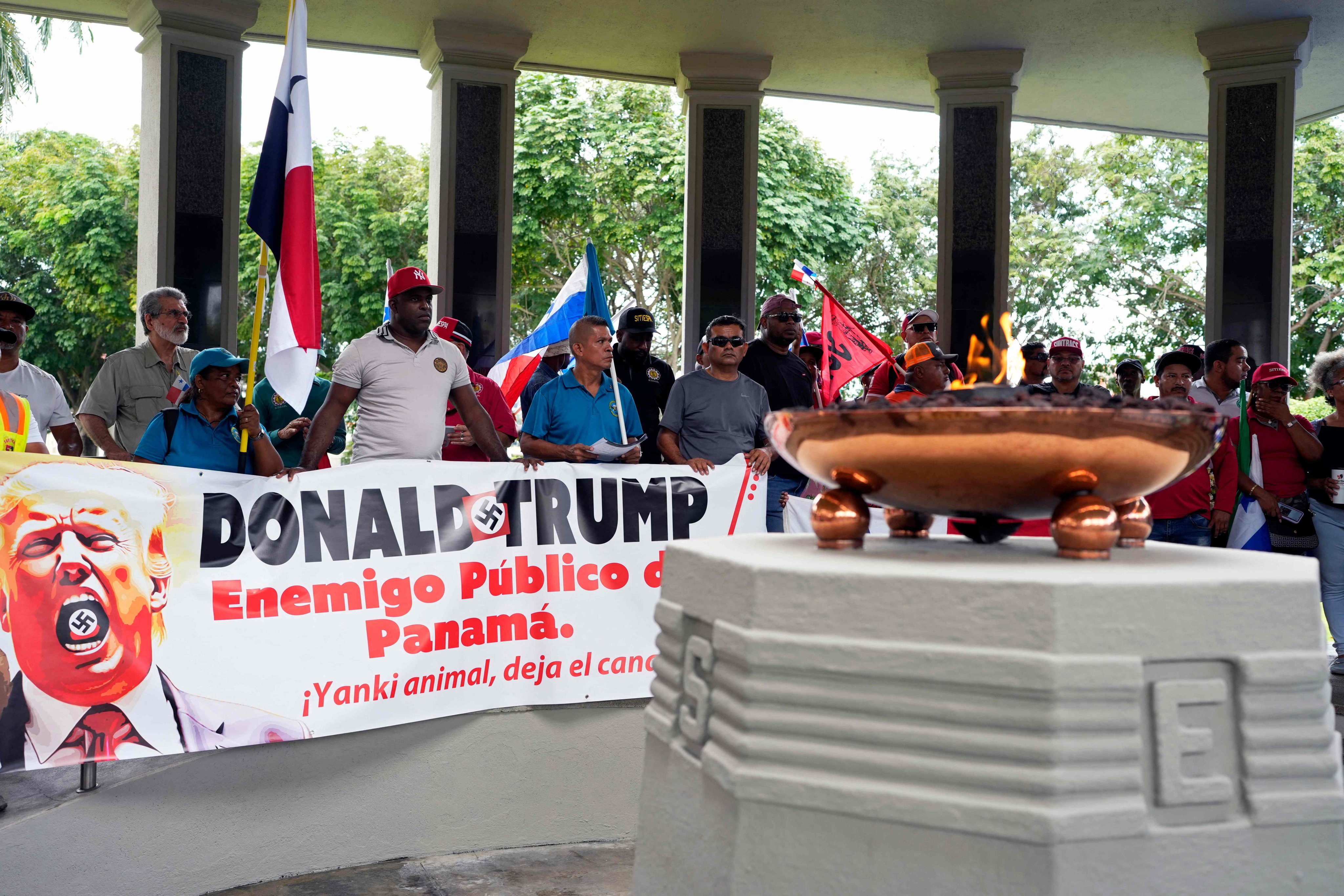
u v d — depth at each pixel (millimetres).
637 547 3996
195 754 3311
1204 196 21594
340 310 20516
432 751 3646
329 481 3477
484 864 3611
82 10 10172
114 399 5066
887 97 12914
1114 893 1323
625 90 20875
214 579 3266
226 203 9945
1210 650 1369
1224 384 5824
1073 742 1320
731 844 1484
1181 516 5078
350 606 3473
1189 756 1375
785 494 4562
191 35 9703
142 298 9906
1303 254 20938
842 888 1400
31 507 3016
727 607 1557
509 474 3807
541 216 19812
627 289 20781
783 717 1448
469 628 3689
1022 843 1314
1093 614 1327
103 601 3094
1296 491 5238
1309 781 1400
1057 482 1537
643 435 4695
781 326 5461
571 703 3861
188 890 3227
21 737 2961
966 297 11430
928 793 1356
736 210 11445
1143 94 12922
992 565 1478
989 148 11422
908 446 1536
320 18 10680
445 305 10758
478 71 10805
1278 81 10672
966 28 10906
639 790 3947
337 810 3488
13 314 4887
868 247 24047
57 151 21797
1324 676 1407
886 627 1397
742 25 10859
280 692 3338
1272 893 1389
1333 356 5297
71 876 3037
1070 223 23125
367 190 21047
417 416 4047
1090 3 10320
